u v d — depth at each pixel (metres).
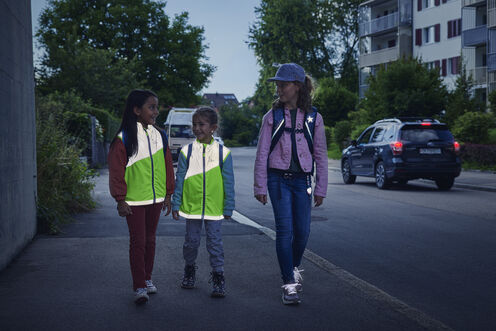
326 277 4.83
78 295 4.20
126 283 4.56
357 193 12.98
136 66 39.44
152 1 42.31
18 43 5.66
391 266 5.34
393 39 49.69
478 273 5.06
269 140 4.11
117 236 6.74
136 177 4.03
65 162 8.55
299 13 49.38
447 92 27.64
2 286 4.44
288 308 3.90
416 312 3.81
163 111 43.50
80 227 7.40
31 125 6.47
